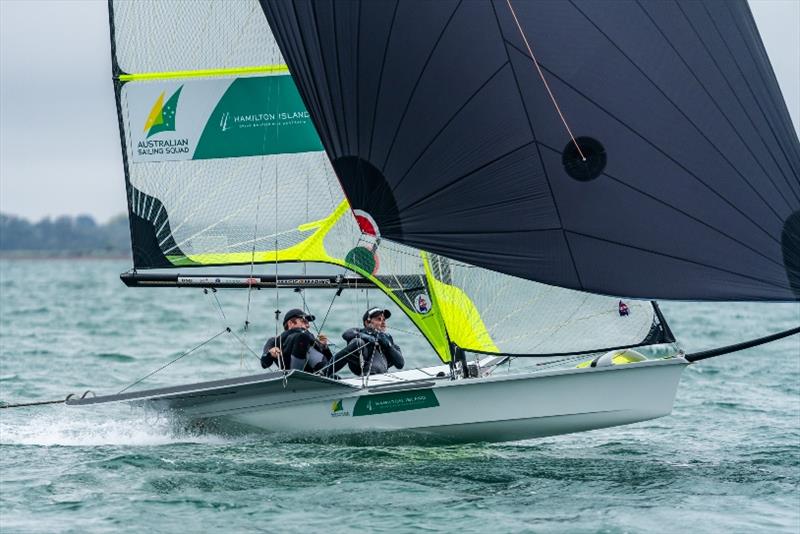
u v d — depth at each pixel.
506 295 43.97
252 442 45.00
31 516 34.72
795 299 39.94
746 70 40.75
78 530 33.38
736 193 40.28
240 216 48.62
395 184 43.66
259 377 43.97
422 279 45.19
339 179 44.81
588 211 41.31
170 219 49.03
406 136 43.12
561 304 43.50
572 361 47.62
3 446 44.69
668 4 41.00
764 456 43.47
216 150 48.59
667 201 40.69
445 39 42.25
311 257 48.28
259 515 34.88
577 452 44.09
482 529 33.44
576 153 41.34
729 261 40.31
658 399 42.50
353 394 43.50
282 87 48.16
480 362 49.56
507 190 42.03
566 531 33.25
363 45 43.34
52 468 40.78
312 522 34.16
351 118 44.00
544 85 41.59
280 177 48.31
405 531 33.25
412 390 43.16
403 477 39.34
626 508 35.59
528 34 41.69
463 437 43.66
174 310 136.12
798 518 34.56
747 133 40.44
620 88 41.03
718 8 40.91
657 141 40.78
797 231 40.09
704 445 45.78
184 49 48.53
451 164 42.59
